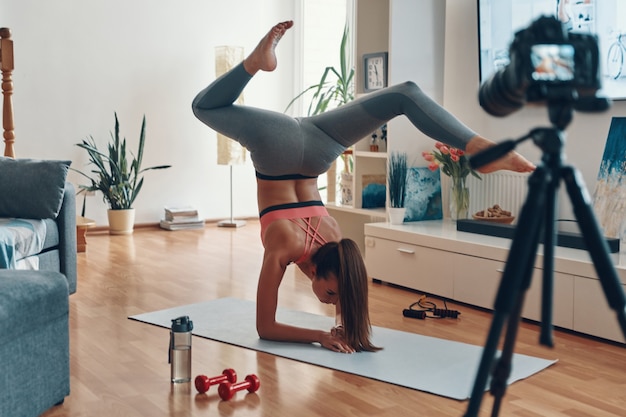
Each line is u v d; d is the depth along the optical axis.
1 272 2.52
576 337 3.44
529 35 1.09
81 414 2.46
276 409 2.52
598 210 4.02
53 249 4.10
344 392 2.68
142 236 6.39
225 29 7.07
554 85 1.07
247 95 7.21
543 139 1.13
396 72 4.74
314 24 7.33
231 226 6.97
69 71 6.49
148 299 4.14
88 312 3.84
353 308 3.12
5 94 4.91
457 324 3.66
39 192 3.96
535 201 1.12
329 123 3.26
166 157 6.93
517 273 1.11
